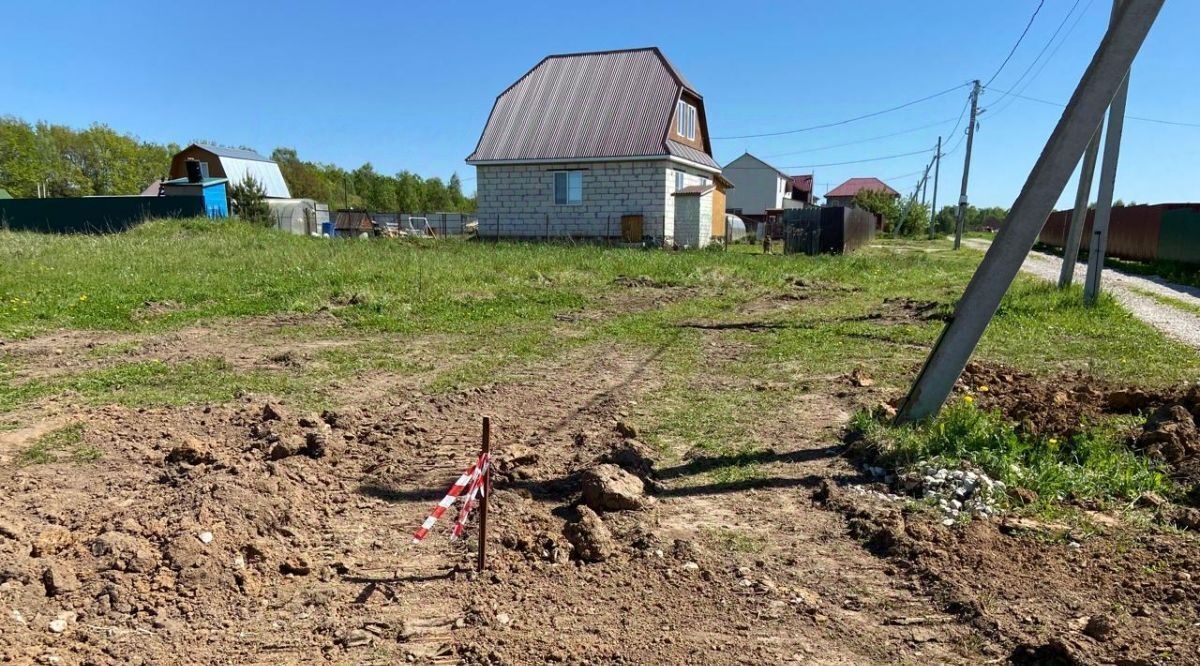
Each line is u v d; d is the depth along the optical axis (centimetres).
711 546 377
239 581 326
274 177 4831
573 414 604
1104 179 1153
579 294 1365
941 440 486
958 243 3588
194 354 798
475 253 1994
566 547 367
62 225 2677
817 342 932
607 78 2922
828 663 281
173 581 319
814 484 459
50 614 291
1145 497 422
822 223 2766
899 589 335
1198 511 404
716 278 1675
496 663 277
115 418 553
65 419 540
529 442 532
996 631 297
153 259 1553
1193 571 341
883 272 1978
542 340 930
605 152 2677
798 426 574
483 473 342
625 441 525
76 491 411
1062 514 406
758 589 333
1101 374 739
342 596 322
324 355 809
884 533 381
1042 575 341
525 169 2819
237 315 1041
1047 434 518
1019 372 748
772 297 1428
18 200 2661
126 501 397
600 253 2098
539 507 420
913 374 752
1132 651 279
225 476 411
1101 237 1164
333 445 489
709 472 480
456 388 680
